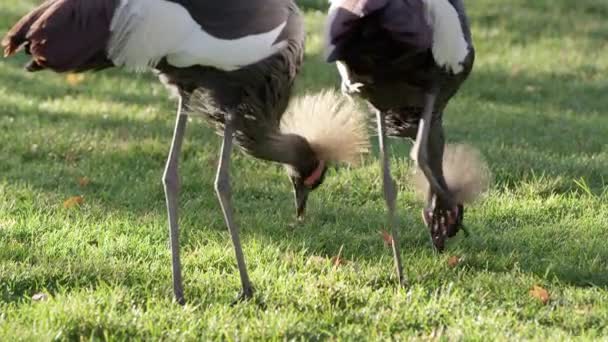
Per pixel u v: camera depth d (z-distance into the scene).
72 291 10.49
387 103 11.27
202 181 14.97
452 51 10.64
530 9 27.80
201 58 9.71
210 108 10.43
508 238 12.95
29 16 9.45
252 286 10.76
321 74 21.72
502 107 20.52
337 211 13.94
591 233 13.12
